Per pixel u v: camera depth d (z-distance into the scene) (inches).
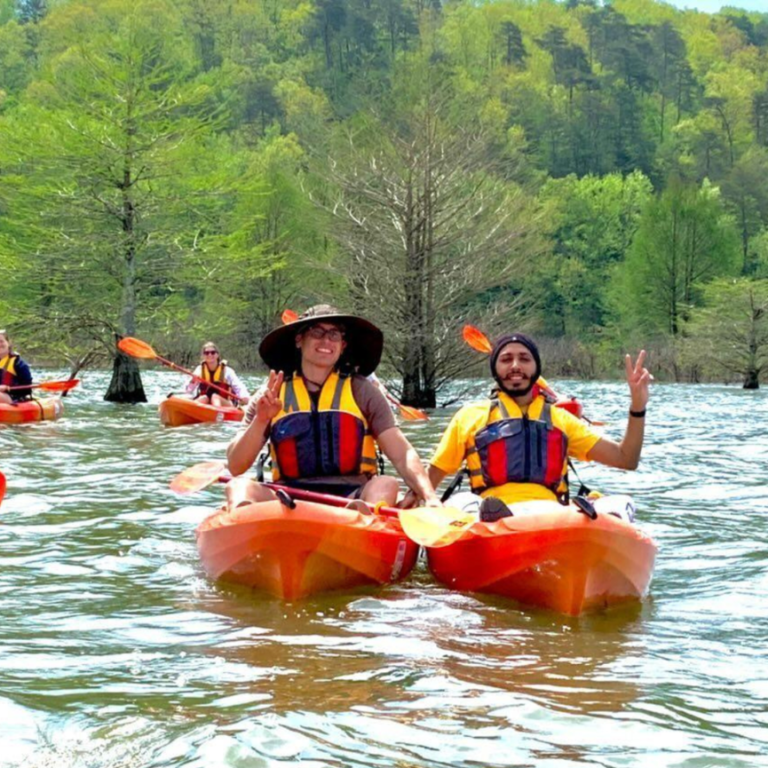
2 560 218.5
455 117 907.4
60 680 140.9
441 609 182.9
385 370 898.7
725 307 1547.7
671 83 5305.1
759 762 115.4
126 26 896.9
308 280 1487.5
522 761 114.5
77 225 873.5
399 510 197.3
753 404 906.1
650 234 2283.5
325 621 173.5
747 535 255.6
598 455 212.2
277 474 221.1
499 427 213.0
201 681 140.3
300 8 5438.0
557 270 2925.7
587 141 4298.7
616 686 139.6
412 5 5753.0
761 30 7116.1
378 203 895.1
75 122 847.7
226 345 1547.7
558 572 181.0
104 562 217.3
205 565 205.8
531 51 5275.6
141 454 414.6
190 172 880.3
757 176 3479.3
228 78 945.5
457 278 867.4
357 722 125.0
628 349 2122.3
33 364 1357.0
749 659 153.9
